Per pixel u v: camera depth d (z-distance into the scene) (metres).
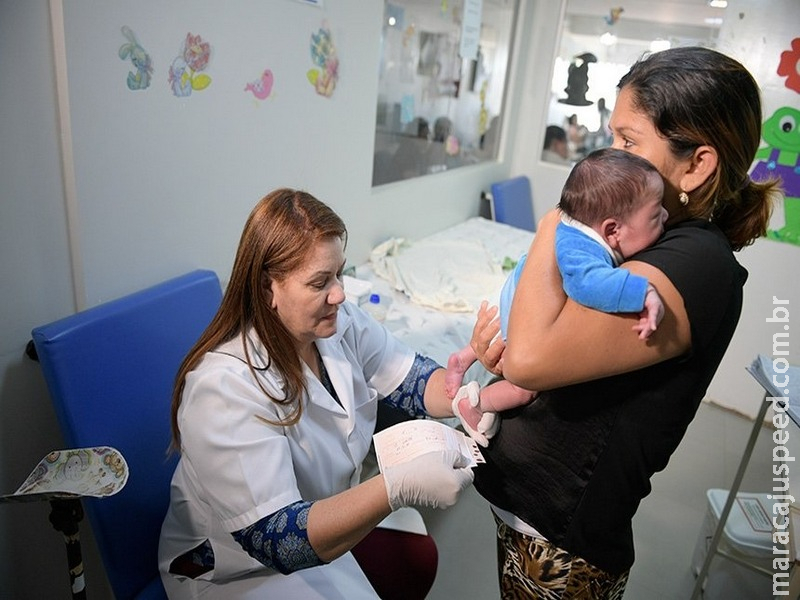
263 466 1.00
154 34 1.43
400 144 2.75
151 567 1.27
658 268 0.80
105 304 1.30
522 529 1.01
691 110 0.79
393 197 2.72
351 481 1.31
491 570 1.95
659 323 0.79
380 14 2.26
